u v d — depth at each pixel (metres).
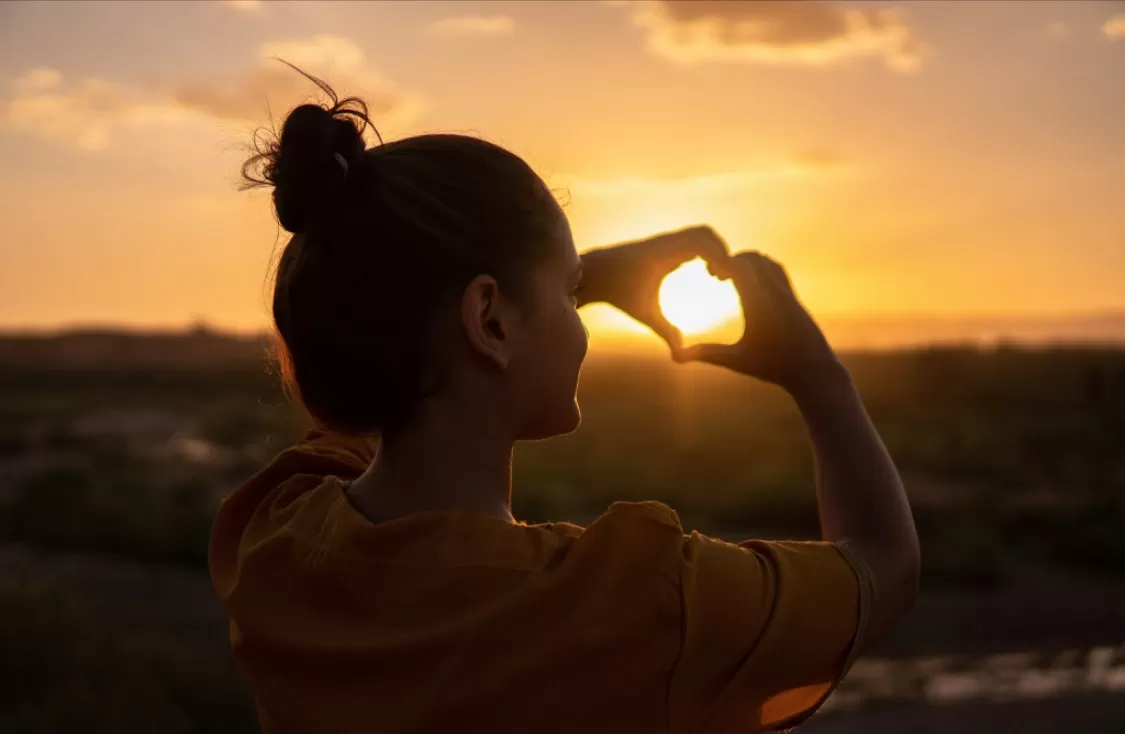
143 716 6.67
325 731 0.85
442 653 0.82
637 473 27.12
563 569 0.83
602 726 0.80
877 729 8.72
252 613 0.92
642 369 83.94
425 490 0.89
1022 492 26.69
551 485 24.33
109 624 8.70
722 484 25.08
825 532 0.92
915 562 0.89
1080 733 8.50
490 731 0.80
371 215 0.86
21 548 16.66
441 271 0.85
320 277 0.87
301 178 0.88
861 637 0.83
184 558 15.91
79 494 19.52
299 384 0.92
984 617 13.41
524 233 0.86
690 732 0.81
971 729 8.69
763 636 0.80
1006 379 65.75
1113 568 16.91
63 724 6.30
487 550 0.85
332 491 0.97
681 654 0.79
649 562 0.82
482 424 0.88
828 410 0.96
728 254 1.05
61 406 64.56
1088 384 61.50
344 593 0.87
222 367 90.88
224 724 7.10
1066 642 12.31
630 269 1.03
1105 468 32.69
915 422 49.66
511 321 0.86
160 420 52.50
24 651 6.91
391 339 0.86
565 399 0.89
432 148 0.89
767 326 0.99
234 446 36.06
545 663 0.80
